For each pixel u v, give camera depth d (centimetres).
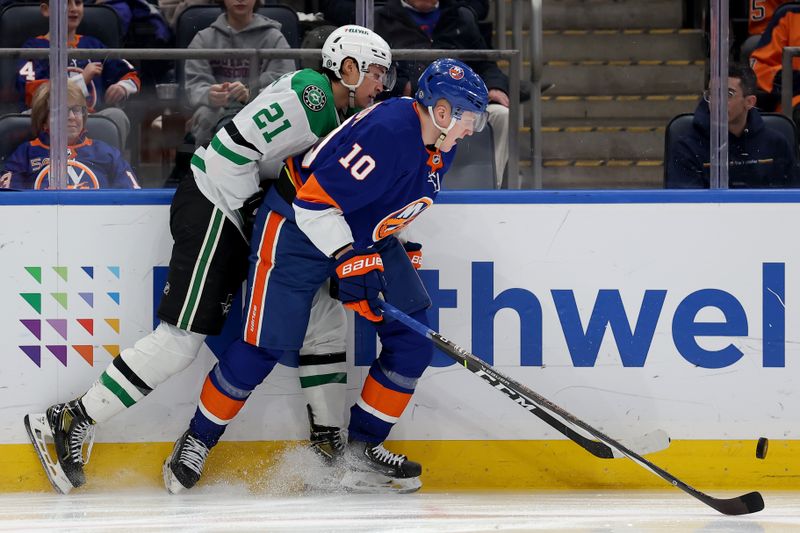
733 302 1117
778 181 1178
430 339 1020
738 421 1120
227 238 1050
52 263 1107
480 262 1122
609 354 1122
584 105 1273
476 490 1115
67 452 1071
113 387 1059
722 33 1154
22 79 1189
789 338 1117
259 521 930
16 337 1109
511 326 1124
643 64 1288
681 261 1116
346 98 1065
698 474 1123
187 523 922
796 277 1116
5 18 1222
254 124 1004
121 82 1184
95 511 988
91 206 1107
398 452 1126
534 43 1238
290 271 1016
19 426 1111
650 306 1120
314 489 1096
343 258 988
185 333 1059
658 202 1114
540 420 1126
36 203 1103
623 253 1117
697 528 896
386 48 1061
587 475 1127
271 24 1216
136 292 1115
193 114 1198
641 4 1296
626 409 1124
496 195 1117
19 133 1178
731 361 1120
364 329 1126
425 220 1119
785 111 1191
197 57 1200
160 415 1121
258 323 1026
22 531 892
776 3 1185
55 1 1143
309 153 1001
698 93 1189
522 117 1246
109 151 1179
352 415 1081
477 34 1237
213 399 1057
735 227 1114
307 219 973
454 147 1012
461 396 1126
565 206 1117
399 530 887
